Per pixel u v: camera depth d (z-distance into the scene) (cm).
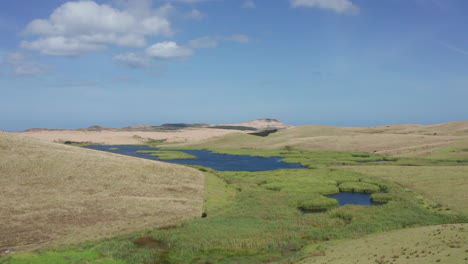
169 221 3969
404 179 6600
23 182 4769
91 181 5247
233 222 3928
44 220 3725
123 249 3100
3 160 5328
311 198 5150
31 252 2931
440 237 2788
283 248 3228
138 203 4581
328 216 4225
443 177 6494
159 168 6669
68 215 3938
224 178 6975
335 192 5819
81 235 3406
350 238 3419
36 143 6731
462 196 5009
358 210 4425
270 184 6294
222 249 3188
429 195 5253
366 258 2462
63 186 4888
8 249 2978
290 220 4044
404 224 3844
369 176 7138
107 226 3703
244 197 5225
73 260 2816
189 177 6481
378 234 3438
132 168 6253
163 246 3244
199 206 4638
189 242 3303
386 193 5531
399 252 2500
